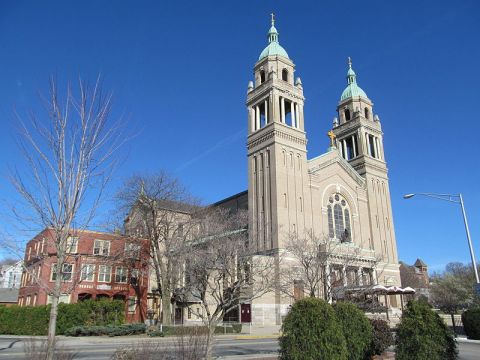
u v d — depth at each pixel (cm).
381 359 1892
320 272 3734
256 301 4659
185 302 4475
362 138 7044
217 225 4266
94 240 4650
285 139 5731
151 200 4547
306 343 1408
